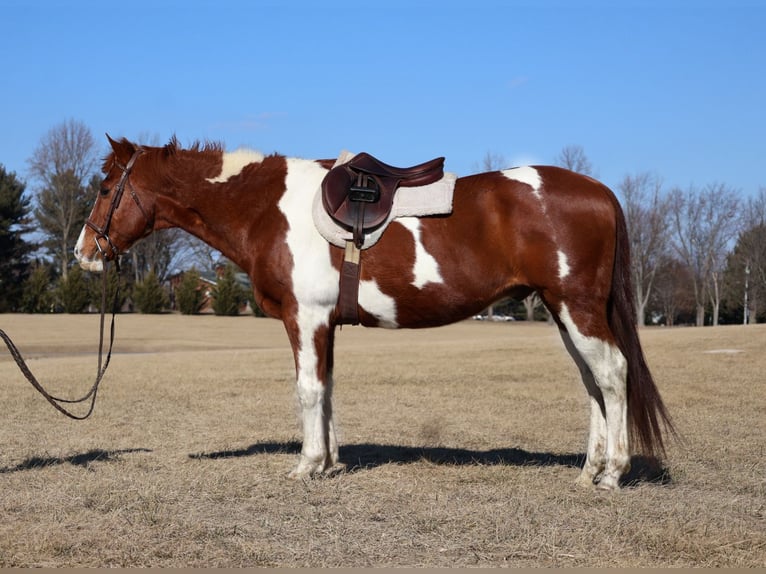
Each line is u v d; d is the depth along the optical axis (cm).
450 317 605
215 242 663
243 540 473
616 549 456
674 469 648
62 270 6128
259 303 646
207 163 651
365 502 554
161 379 1468
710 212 6169
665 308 6625
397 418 978
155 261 6525
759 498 562
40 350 3083
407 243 588
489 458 721
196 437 852
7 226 5419
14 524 505
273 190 631
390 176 602
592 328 570
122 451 767
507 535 479
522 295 608
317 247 604
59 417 995
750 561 436
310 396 615
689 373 1404
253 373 1595
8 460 721
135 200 663
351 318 616
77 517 518
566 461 702
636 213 5816
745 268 5891
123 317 4975
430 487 598
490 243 579
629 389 583
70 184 6034
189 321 4878
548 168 598
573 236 566
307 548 462
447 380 1398
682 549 452
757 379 1309
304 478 615
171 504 552
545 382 1355
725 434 820
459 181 604
